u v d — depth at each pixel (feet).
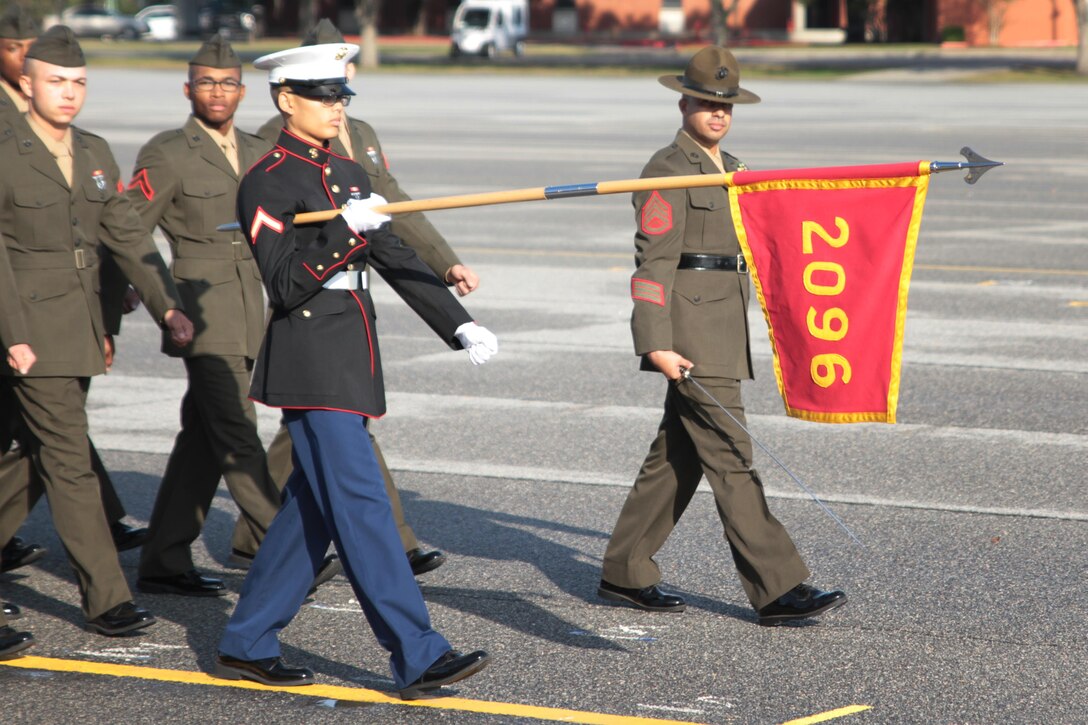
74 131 28.04
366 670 25.32
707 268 26.86
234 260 30.12
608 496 36.32
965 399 45.88
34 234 26.76
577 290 66.18
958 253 74.23
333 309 23.77
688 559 31.45
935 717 22.88
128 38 396.78
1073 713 23.00
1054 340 54.54
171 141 30.12
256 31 396.98
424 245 30.37
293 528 24.23
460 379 49.55
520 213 92.89
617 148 128.26
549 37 391.65
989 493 35.94
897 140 129.59
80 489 26.91
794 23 383.24
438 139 138.21
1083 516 33.91
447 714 23.22
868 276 24.23
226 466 29.58
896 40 371.15
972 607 28.02
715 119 26.73
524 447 40.91
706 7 387.55
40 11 383.65
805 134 136.46
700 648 26.08
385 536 23.44
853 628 26.96
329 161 24.00
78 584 27.81
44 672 25.21
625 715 23.07
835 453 40.04
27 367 25.54
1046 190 99.25
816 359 24.84
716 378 26.68
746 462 26.84
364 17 269.23
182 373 51.26
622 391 47.60
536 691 24.13
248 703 23.80
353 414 23.68
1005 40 349.82
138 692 24.26
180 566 29.68
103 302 29.58
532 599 28.99
